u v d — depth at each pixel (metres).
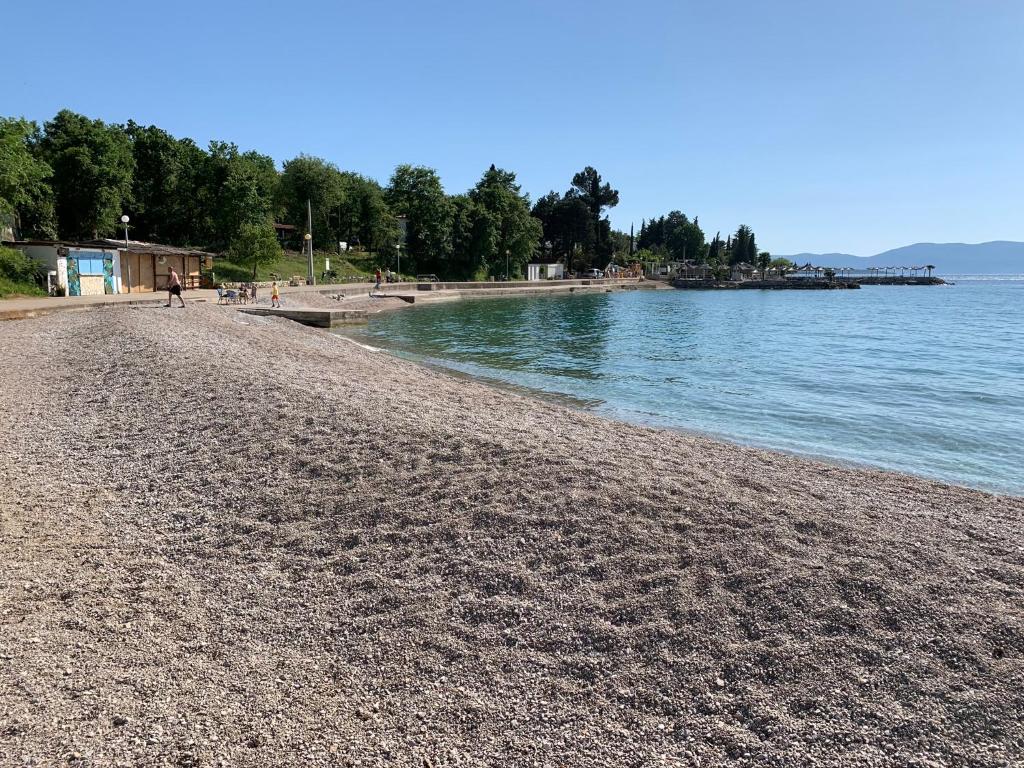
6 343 17.66
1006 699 4.10
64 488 7.91
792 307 76.19
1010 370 25.03
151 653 4.79
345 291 55.84
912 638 4.69
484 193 96.81
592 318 52.44
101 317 23.12
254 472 8.16
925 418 16.42
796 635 4.77
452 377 20.39
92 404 11.60
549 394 19.09
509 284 85.19
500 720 4.14
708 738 3.94
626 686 4.40
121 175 54.97
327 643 4.98
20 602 5.35
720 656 4.61
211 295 39.72
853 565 5.68
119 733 3.92
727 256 173.12
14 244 33.06
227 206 60.84
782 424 15.60
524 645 4.86
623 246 148.00
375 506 7.06
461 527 6.54
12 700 4.14
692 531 6.29
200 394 11.68
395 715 4.20
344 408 10.48
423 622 5.17
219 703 4.26
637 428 13.13
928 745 3.80
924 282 180.75
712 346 33.22
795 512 6.88
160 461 8.76
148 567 6.11
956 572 5.67
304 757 3.80
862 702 4.13
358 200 82.75
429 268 89.25
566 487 7.25
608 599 5.33
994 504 8.93
